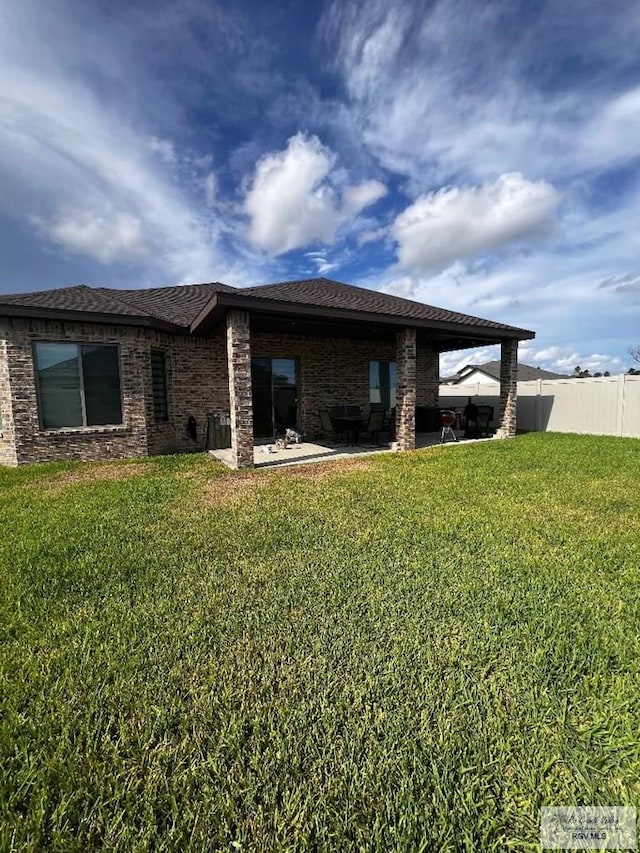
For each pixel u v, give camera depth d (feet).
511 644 8.05
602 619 8.91
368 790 5.22
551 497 18.53
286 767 5.51
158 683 7.05
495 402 55.31
